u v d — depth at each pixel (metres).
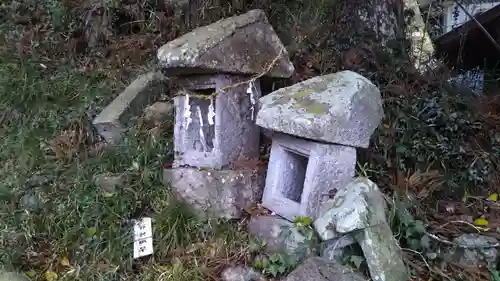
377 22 4.29
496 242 2.70
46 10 5.16
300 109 2.67
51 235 3.03
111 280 2.71
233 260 2.72
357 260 2.39
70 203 3.15
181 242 2.85
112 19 5.05
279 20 4.63
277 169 2.92
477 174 3.29
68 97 4.23
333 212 2.46
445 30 5.48
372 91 2.76
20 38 4.89
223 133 3.03
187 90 3.15
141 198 3.07
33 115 4.07
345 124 2.61
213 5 4.75
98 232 2.93
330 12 4.63
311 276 2.28
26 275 2.78
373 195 2.53
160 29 4.89
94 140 3.82
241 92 3.10
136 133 3.60
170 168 3.22
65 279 2.73
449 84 4.08
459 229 2.89
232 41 2.99
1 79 4.34
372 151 3.26
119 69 4.56
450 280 2.48
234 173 2.99
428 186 3.18
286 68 3.26
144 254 2.80
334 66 4.01
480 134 3.60
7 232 3.00
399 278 2.37
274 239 2.74
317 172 2.66
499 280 2.49
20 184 3.38
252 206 3.02
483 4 5.65
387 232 2.46
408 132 3.39
